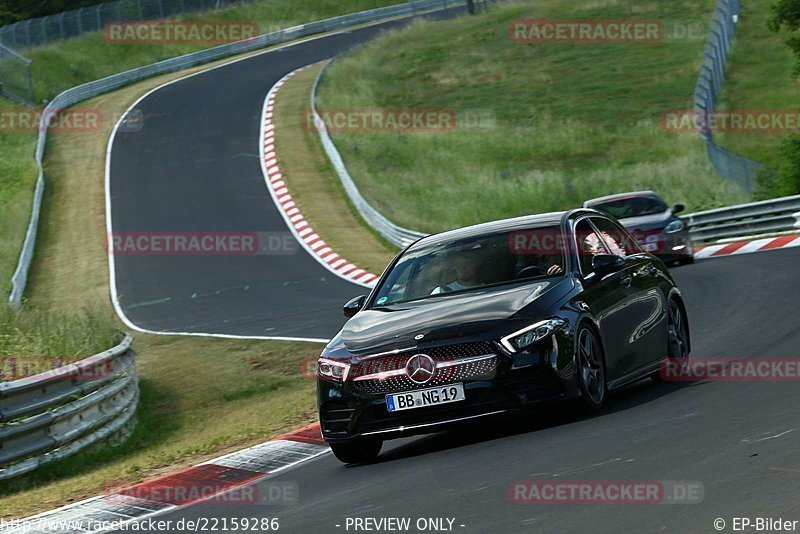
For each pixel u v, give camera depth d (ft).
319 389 90.84
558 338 86.48
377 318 93.61
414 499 71.10
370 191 424.05
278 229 375.04
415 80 654.53
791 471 62.08
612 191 402.93
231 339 207.92
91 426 137.49
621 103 560.61
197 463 109.40
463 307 89.15
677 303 112.88
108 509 89.10
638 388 107.04
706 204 345.92
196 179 465.47
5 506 102.78
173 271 330.13
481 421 85.15
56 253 377.50
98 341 163.63
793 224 273.54
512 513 62.34
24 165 502.38
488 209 406.21
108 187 467.93
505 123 547.90
